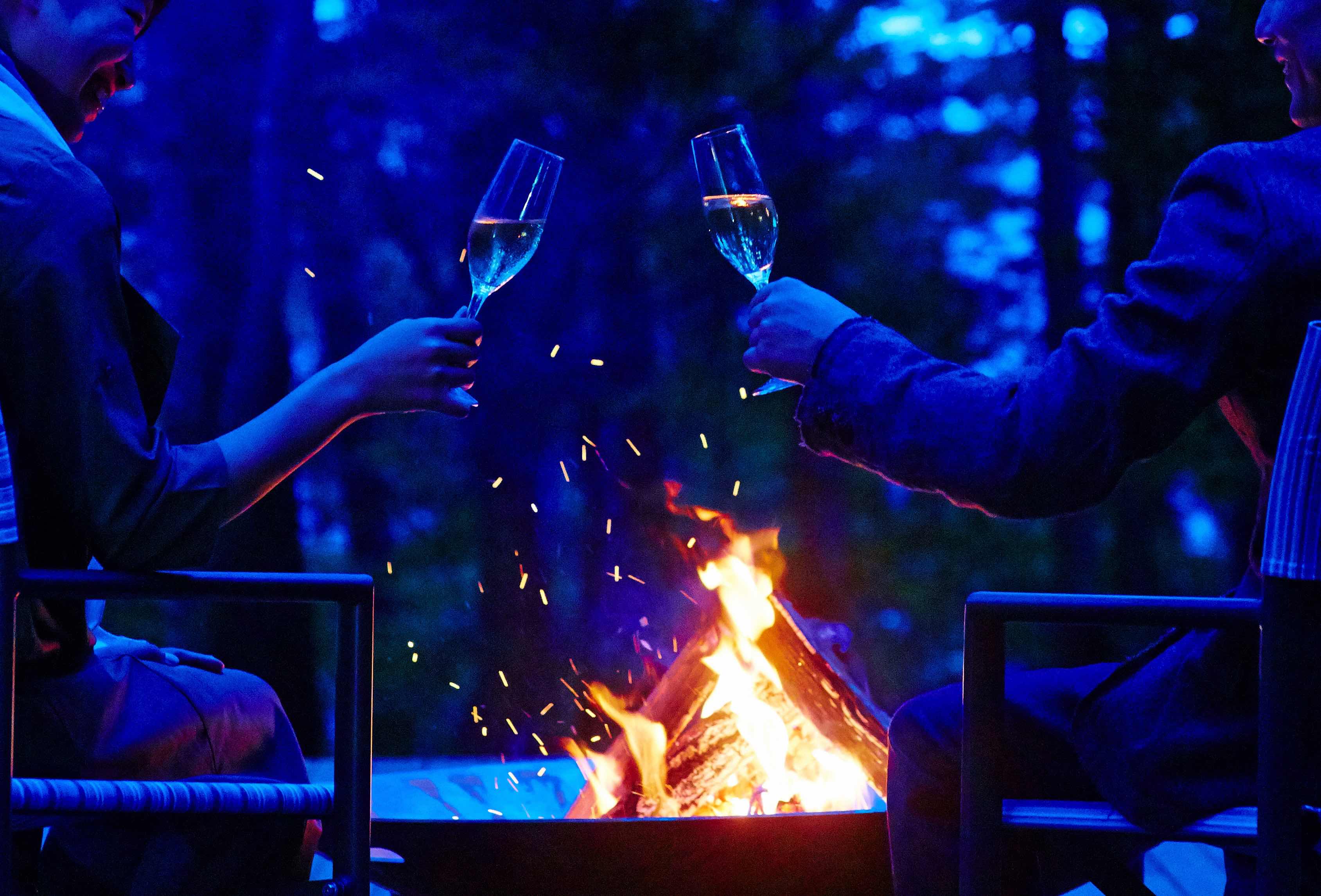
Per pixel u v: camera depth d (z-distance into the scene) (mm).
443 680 21625
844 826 3410
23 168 2693
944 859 2951
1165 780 2564
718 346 19859
